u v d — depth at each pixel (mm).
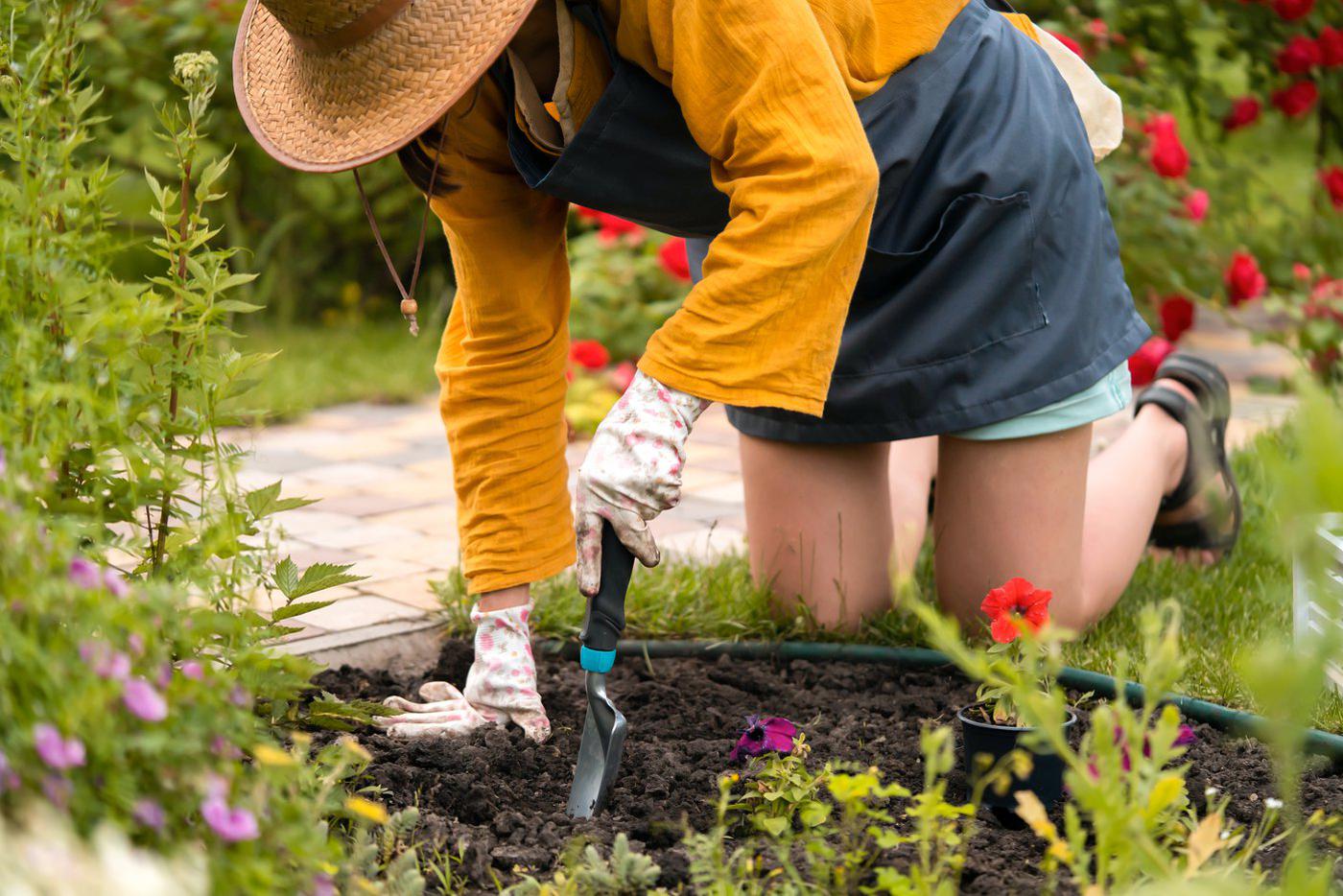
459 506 2201
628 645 2615
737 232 1662
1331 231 4562
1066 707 2041
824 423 2471
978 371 2322
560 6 1753
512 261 2045
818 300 1675
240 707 1430
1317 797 1902
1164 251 4043
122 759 1196
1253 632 2543
